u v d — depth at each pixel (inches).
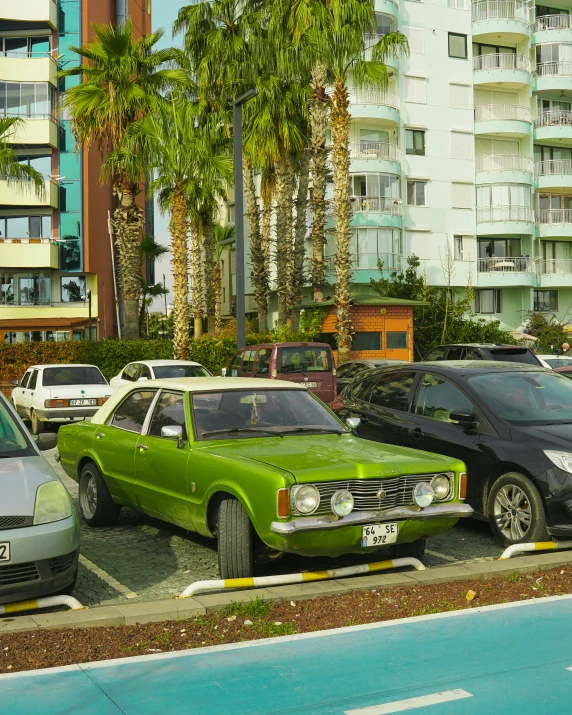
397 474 231.1
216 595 218.7
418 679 164.6
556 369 556.1
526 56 1800.0
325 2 1018.7
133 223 1165.7
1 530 202.7
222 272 2194.9
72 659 176.7
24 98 1549.0
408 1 1686.8
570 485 266.2
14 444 245.3
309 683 162.7
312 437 265.4
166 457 263.6
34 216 1584.6
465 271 1715.1
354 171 1582.2
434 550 289.3
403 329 1141.7
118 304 1769.2
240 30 1256.8
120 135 1106.1
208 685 162.1
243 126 1211.9
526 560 253.8
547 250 1834.4
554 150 1849.2
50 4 1565.0
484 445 294.7
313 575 231.0
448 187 1708.9
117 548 291.3
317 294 1305.4
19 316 1578.5
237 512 231.0
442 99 1712.6
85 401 699.4
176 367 698.2
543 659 175.3
